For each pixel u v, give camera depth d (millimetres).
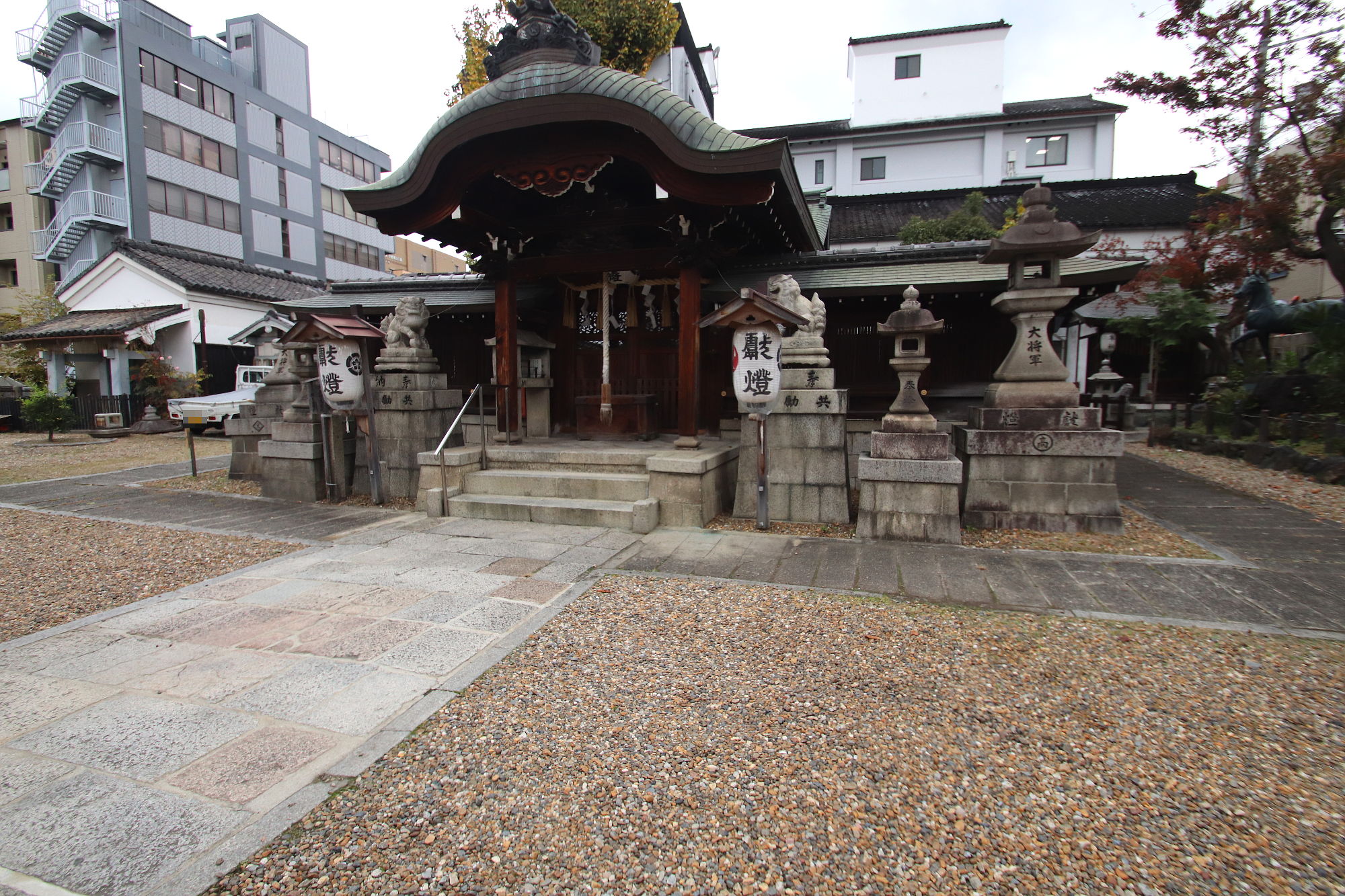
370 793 2787
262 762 3012
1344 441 9742
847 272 10141
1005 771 2959
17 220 28203
